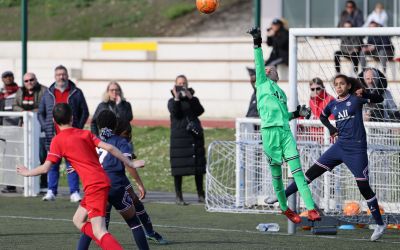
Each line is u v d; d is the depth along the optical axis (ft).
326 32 103.30
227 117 206.69
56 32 285.02
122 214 84.84
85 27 286.05
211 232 104.94
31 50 249.96
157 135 185.57
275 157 96.89
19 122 147.64
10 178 147.23
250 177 128.26
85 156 77.15
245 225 112.06
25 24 187.21
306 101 141.69
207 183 127.65
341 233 105.91
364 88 110.11
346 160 100.32
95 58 243.81
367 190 99.45
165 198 143.64
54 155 77.41
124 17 289.53
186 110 134.10
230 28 265.34
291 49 105.29
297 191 104.58
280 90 97.40
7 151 147.43
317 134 124.57
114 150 77.82
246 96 206.28
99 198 76.38
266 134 96.68
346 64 141.90
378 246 95.09
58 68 135.13
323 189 120.37
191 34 267.39
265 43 222.28
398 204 116.16
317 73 157.38
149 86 214.07
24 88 148.56
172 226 110.32
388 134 118.93
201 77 221.25
